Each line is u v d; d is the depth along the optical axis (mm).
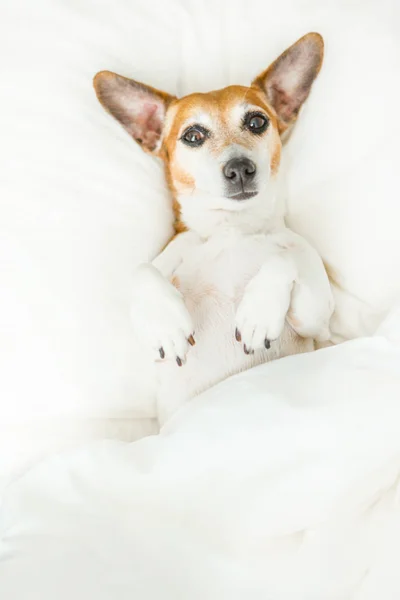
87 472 1343
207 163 1477
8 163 1629
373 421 1291
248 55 1686
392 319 1439
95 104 1642
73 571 1194
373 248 1590
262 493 1289
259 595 1201
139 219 1657
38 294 1633
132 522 1280
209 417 1339
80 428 1658
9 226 1628
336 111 1615
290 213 1679
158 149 1663
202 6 1681
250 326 1415
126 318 1657
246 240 1592
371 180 1584
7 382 1628
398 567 1191
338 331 1680
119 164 1642
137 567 1213
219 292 1566
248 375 1420
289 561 1245
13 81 1630
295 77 1613
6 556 1252
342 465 1269
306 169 1639
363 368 1372
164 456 1328
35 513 1310
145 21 1662
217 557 1236
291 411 1296
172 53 1680
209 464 1303
